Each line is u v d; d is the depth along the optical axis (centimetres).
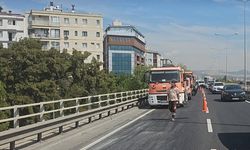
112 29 14275
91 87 4069
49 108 2809
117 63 14062
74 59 4006
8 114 2255
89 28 11588
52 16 11019
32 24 10775
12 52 3488
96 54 11675
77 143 1335
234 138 1430
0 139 1016
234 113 2588
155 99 3191
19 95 3247
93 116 2095
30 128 1193
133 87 5034
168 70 3198
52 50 3734
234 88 4275
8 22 9925
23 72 3441
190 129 1727
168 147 1235
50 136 1477
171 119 2209
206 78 12825
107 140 1405
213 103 3819
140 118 2311
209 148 1209
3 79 3409
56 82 3691
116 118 2306
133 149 1202
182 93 3209
